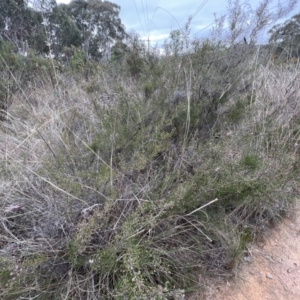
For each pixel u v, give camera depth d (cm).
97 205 116
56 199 115
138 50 282
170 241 125
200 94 180
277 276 136
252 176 127
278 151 153
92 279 102
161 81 190
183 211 119
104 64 313
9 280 89
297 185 149
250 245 149
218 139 165
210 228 128
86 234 97
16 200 125
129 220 109
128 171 129
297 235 164
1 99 241
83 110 202
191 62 183
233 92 199
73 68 329
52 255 105
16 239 107
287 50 288
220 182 121
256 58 222
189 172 145
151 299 84
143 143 141
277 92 238
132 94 189
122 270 99
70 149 144
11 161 136
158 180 134
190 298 116
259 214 165
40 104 227
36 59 304
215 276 128
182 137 163
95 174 127
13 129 196
